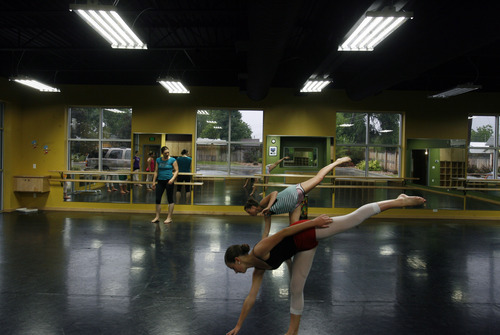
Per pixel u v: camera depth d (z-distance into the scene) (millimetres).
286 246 2559
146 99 9484
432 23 4805
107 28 4555
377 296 3816
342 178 8930
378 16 3867
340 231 2561
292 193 3605
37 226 7234
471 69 9500
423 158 9641
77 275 4277
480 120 9742
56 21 6930
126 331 2920
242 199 9453
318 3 5668
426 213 9328
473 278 4445
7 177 9102
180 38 8188
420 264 5020
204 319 3168
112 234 6555
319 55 5941
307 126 9516
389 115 9727
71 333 2871
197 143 9578
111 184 9484
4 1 5770
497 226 8180
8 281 4039
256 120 9656
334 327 3072
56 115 9539
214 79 11852
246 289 3926
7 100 8930
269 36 4547
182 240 6168
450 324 3178
